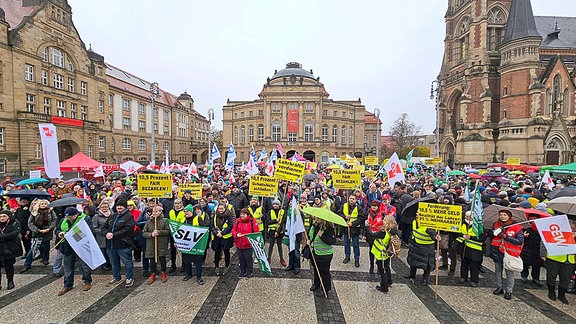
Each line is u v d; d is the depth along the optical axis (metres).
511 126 42.97
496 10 48.69
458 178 24.16
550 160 41.34
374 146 101.81
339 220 6.67
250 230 8.17
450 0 56.28
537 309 6.84
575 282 7.62
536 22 54.31
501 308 6.87
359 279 8.41
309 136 71.44
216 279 8.31
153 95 30.42
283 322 6.14
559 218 6.84
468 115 48.22
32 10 39.31
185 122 83.31
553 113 41.38
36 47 36.41
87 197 12.93
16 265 9.41
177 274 8.69
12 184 14.54
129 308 6.66
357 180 11.99
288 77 75.19
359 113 81.19
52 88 38.69
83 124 41.88
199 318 6.25
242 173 22.39
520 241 7.02
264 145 70.38
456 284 8.21
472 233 7.94
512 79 43.44
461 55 54.34
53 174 12.73
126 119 58.56
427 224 7.79
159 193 8.63
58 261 8.43
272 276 8.55
